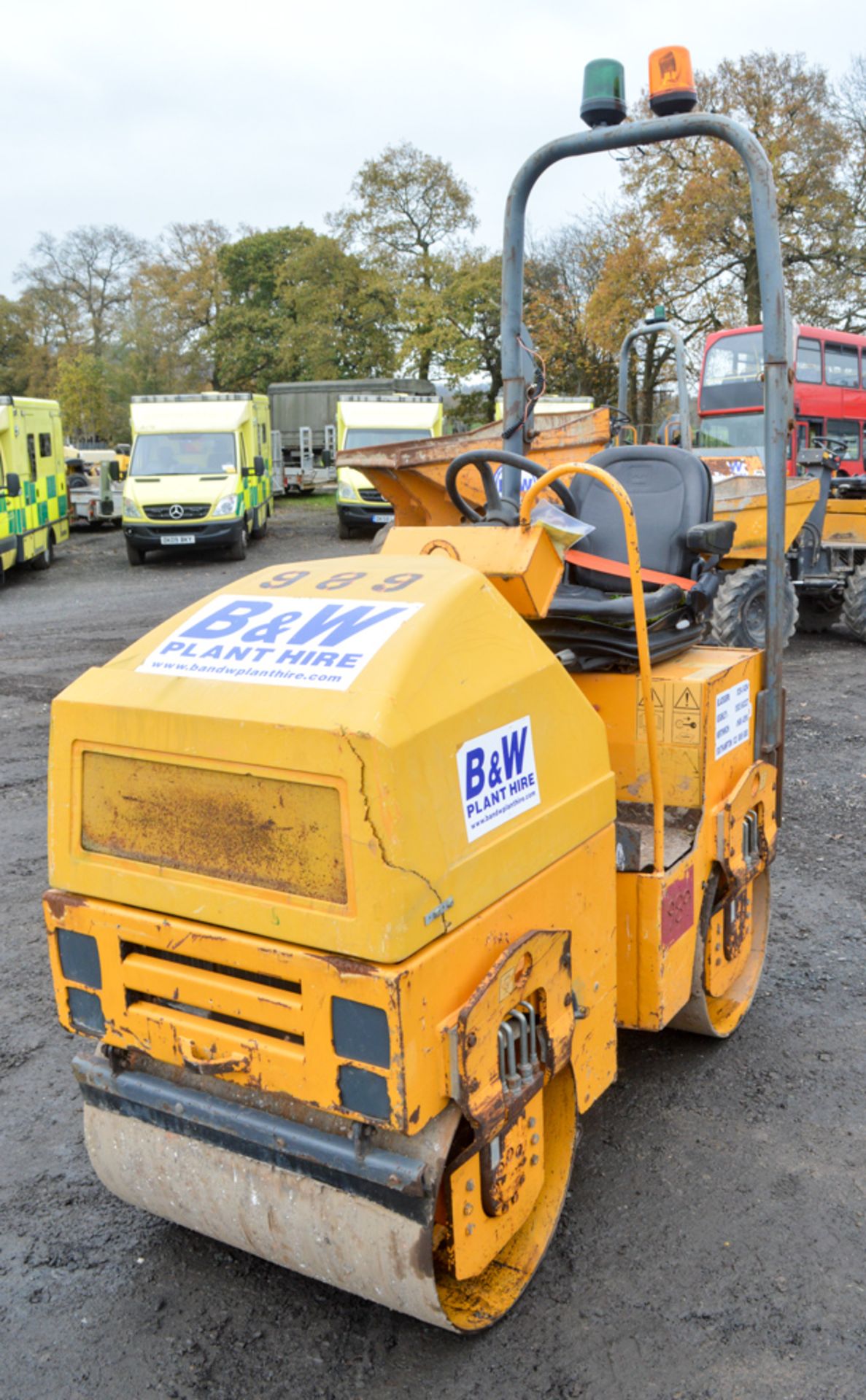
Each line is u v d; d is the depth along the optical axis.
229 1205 2.39
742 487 9.19
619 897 2.92
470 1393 2.33
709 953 3.47
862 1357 2.40
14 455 16.33
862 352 17.55
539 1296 2.60
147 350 48.12
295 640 2.25
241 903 2.13
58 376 51.84
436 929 2.05
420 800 2.00
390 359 40.69
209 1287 2.69
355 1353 2.46
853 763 6.93
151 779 2.24
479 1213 2.32
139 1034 2.37
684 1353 2.42
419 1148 2.12
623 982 2.97
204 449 18.80
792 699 8.67
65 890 2.42
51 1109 3.49
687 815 3.23
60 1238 2.88
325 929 2.02
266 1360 2.45
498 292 36.25
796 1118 3.31
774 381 3.50
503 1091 2.24
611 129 3.49
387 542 2.76
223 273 45.44
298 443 31.02
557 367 33.97
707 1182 3.01
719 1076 3.55
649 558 3.51
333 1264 2.29
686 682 3.15
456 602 2.27
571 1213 2.89
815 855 5.47
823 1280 2.63
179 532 18.09
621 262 28.22
